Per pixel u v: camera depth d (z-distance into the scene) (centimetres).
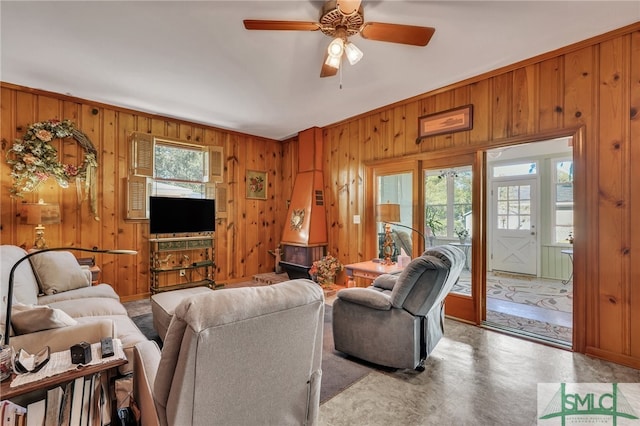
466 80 329
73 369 120
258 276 534
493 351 261
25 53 272
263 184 571
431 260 214
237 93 363
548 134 278
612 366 235
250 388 112
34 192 347
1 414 107
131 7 212
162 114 438
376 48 267
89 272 310
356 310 244
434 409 185
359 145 450
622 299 241
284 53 273
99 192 392
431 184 375
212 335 95
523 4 212
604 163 250
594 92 255
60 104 366
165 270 427
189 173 478
